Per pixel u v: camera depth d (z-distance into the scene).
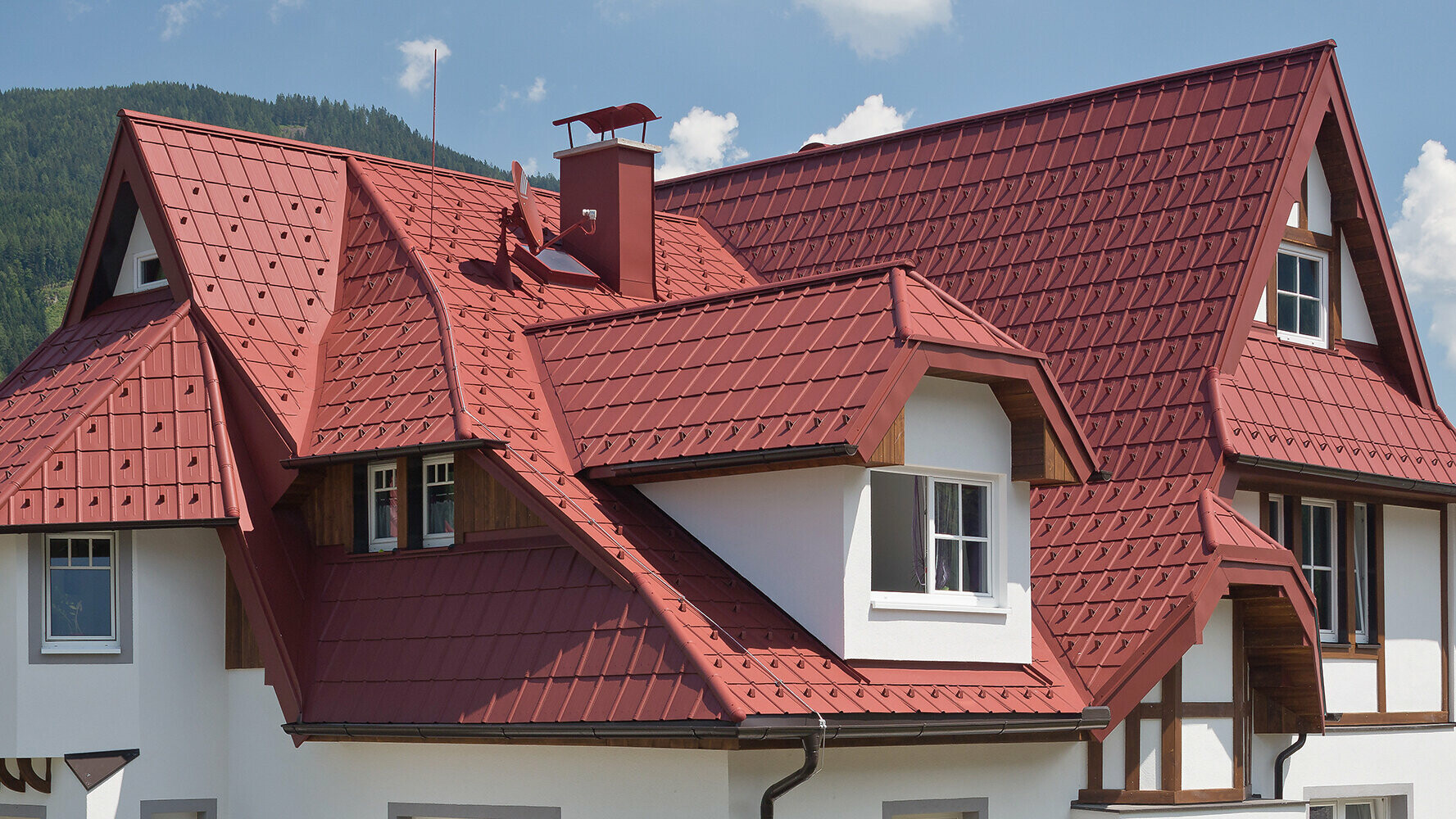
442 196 20.98
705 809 13.87
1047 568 17.97
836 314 15.77
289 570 16.89
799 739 13.65
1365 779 20.44
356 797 16.36
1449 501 22.06
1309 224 21.38
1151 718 17.42
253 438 17.22
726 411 15.45
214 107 141.88
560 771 14.89
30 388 18.58
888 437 14.64
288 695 16.22
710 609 14.41
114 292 19.91
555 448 16.20
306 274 19.02
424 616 15.88
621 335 17.44
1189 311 19.47
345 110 148.38
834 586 14.75
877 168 24.16
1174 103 21.73
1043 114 23.03
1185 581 16.88
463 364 16.88
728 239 24.70
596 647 14.25
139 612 17.22
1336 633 20.59
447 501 16.55
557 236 21.16
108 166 19.39
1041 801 17.02
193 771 17.38
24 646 16.69
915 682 15.09
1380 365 22.20
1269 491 19.56
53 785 17.08
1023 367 16.02
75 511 16.36
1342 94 21.19
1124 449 18.73
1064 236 21.33
